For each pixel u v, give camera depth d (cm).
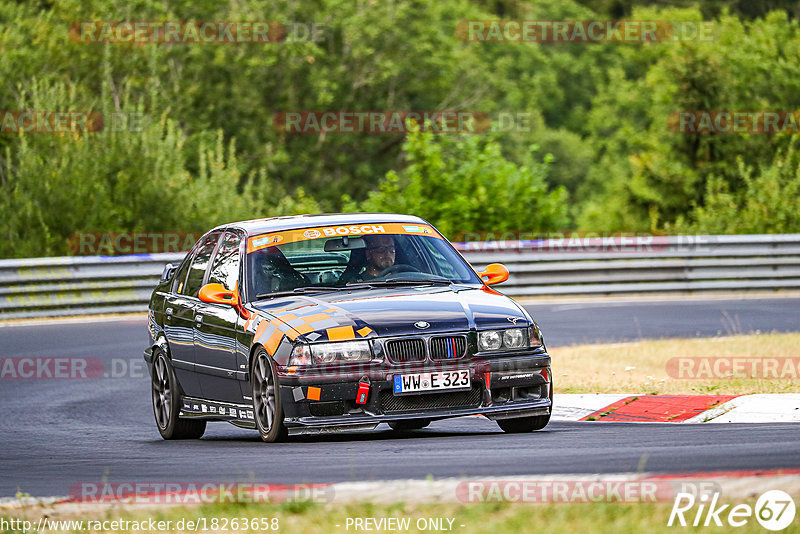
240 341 2923
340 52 16750
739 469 2109
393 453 2548
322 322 2730
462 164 10569
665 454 2356
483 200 10175
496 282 3141
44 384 4797
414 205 10338
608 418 3341
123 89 13875
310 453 2619
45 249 9244
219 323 3059
